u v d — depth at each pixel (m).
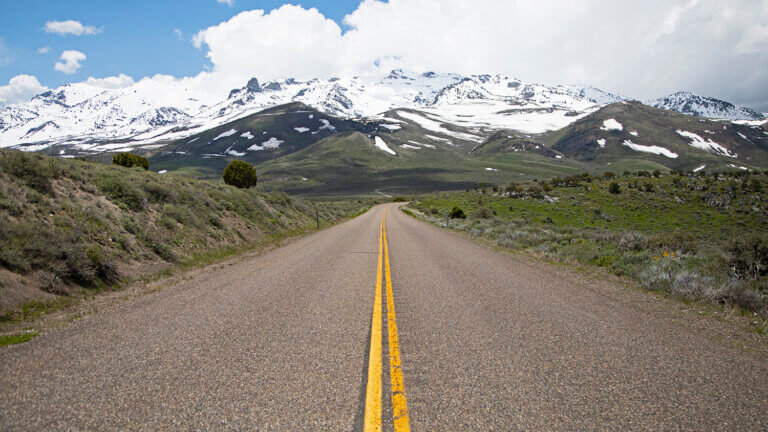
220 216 16.78
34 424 2.77
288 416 2.86
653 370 3.68
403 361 3.86
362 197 161.88
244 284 7.84
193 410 2.95
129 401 3.09
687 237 12.59
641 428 2.72
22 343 4.47
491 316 5.47
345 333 4.72
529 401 3.08
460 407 2.98
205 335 4.68
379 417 2.83
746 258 8.02
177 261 10.62
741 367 3.78
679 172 79.81
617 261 9.84
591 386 3.35
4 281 6.14
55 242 7.60
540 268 9.83
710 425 2.77
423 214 46.16
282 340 4.48
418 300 6.43
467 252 13.09
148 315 5.63
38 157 11.55
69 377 3.52
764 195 54.62
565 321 5.24
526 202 58.91
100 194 11.80
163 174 20.11
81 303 6.57
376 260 11.16
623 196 60.31
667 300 6.50
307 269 9.62
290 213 27.50
